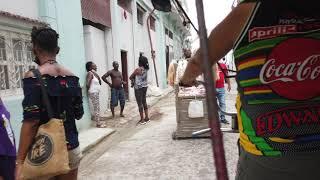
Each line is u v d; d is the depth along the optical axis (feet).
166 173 20.16
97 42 47.19
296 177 5.04
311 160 5.02
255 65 5.17
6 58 23.39
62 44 31.65
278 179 5.10
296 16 5.04
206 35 4.02
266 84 5.14
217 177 3.86
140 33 70.90
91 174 21.20
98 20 46.55
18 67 24.64
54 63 11.02
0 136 11.07
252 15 5.07
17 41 24.76
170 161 22.39
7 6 23.98
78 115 11.59
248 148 5.38
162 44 92.53
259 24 5.09
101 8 47.91
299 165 5.02
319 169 5.02
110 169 21.83
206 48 4.00
